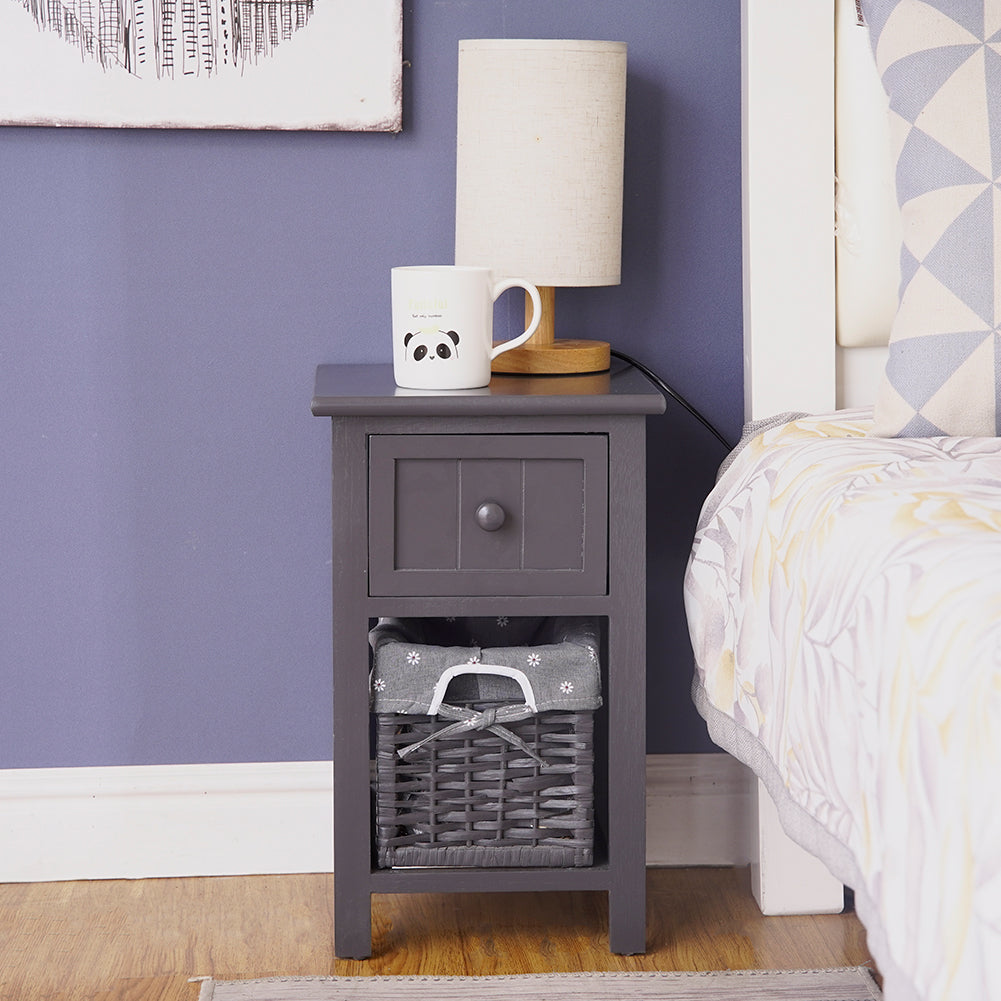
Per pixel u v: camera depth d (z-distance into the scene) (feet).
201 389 5.48
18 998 4.56
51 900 5.42
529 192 4.80
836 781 3.13
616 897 4.82
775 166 5.12
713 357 5.61
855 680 3.01
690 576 4.76
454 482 4.49
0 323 5.36
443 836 4.76
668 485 5.68
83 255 5.35
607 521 4.53
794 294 5.19
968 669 2.43
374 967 4.78
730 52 5.43
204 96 5.22
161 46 5.18
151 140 5.32
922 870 2.47
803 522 3.70
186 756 5.69
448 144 5.40
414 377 4.58
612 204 4.94
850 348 5.32
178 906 5.36
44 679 5.58
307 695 5.70
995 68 4.25
